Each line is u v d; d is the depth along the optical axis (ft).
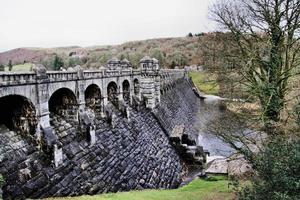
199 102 362.94
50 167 61.11
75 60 518.37
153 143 121.49
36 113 60.34
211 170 98.17
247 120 63.36
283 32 56.29
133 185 86.74
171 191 75.66
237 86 66.90
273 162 34.22
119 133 99.91
